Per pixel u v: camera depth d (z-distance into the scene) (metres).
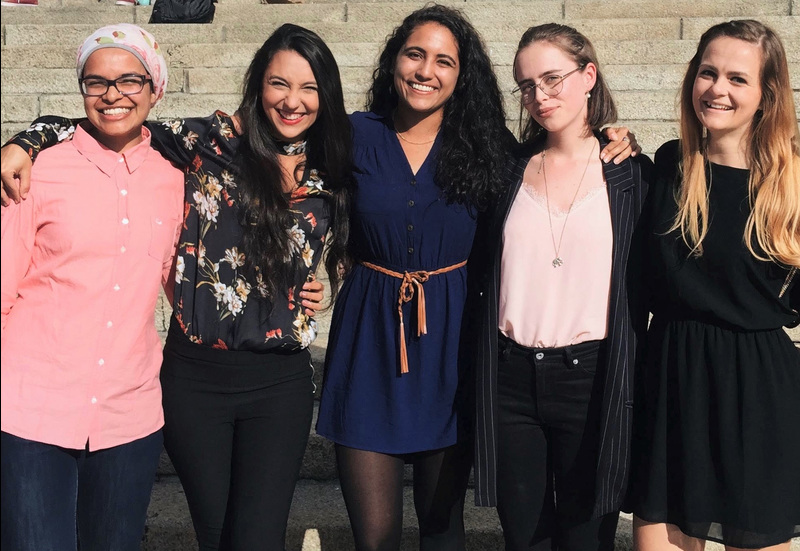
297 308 2.52
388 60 2.67
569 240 2.45
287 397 2.50
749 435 2.31
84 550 2.46
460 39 2.57
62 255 2.26
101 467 2.37
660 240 2.40
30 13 6.18
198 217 2.47
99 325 2.29
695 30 5.35
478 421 2.54
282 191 2.49
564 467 2.54
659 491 2.41
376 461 2.59
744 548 2.36
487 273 2.56
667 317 2.45
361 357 2.60
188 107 4.86
